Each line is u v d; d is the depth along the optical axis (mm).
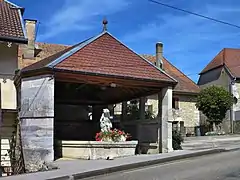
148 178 10898
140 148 19062
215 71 45719
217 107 37469
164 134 17438
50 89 14883
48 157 14711
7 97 17906
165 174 11531
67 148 16531
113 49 16703
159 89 18062
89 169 12305
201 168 12516
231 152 17562
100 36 16641
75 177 11297
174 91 38438
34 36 23531
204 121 39844
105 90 21594
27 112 15320
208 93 38000
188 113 39438
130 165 13336
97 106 24969
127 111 22344
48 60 16641
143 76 16859
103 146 16391
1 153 17328
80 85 20156
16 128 17328
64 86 20500
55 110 24125
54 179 10828
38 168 14133
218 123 38469
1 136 17406
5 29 17828
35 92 15195
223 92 37906
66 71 15141
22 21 19094
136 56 17094
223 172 11516
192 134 38844
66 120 24312
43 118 14859
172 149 17344
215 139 28953
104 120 17703
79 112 24922
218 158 15242
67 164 13758
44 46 29500
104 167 12688
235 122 40500
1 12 19609
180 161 14789
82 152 16328
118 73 16344
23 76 15609
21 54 22484
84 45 16109
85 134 24625
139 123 19891
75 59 15625
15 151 17188
